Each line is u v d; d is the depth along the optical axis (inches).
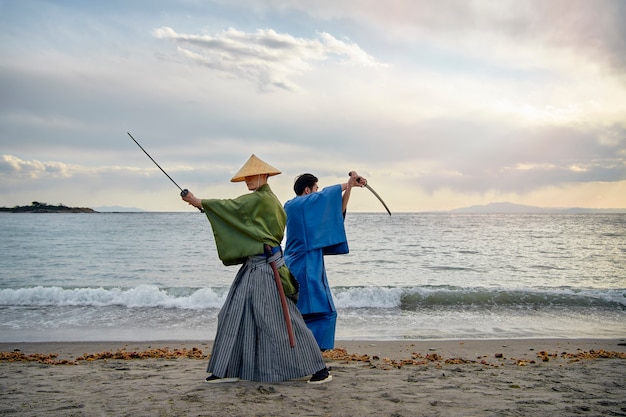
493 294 574.6
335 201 199.8
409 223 3080.7
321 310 195.8
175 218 3732.8
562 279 829.2
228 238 180.7
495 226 2635.3
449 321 470.0
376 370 234.4
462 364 273.3
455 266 973.8
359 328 435.8
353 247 1358.3
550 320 477.1
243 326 182.2
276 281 180.5
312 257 197.9
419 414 153.7
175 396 171.3
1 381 203.9
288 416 149.5
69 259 1078.4
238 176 184.1
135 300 550.0
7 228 2160.4
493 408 161.6
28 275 851.4
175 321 464.4
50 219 3314.5
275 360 179.9
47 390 185.3
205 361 268.5
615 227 2549.2
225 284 759.1
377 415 152.3
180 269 927.7
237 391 173.6
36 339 386.0
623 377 223.9
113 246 1360.7
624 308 539.8
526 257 1130.0
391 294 570.9
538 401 172.1
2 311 502.6
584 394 185.9
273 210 182.9
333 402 164.4
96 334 407.5
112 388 187.3
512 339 382.0
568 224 2992.1
